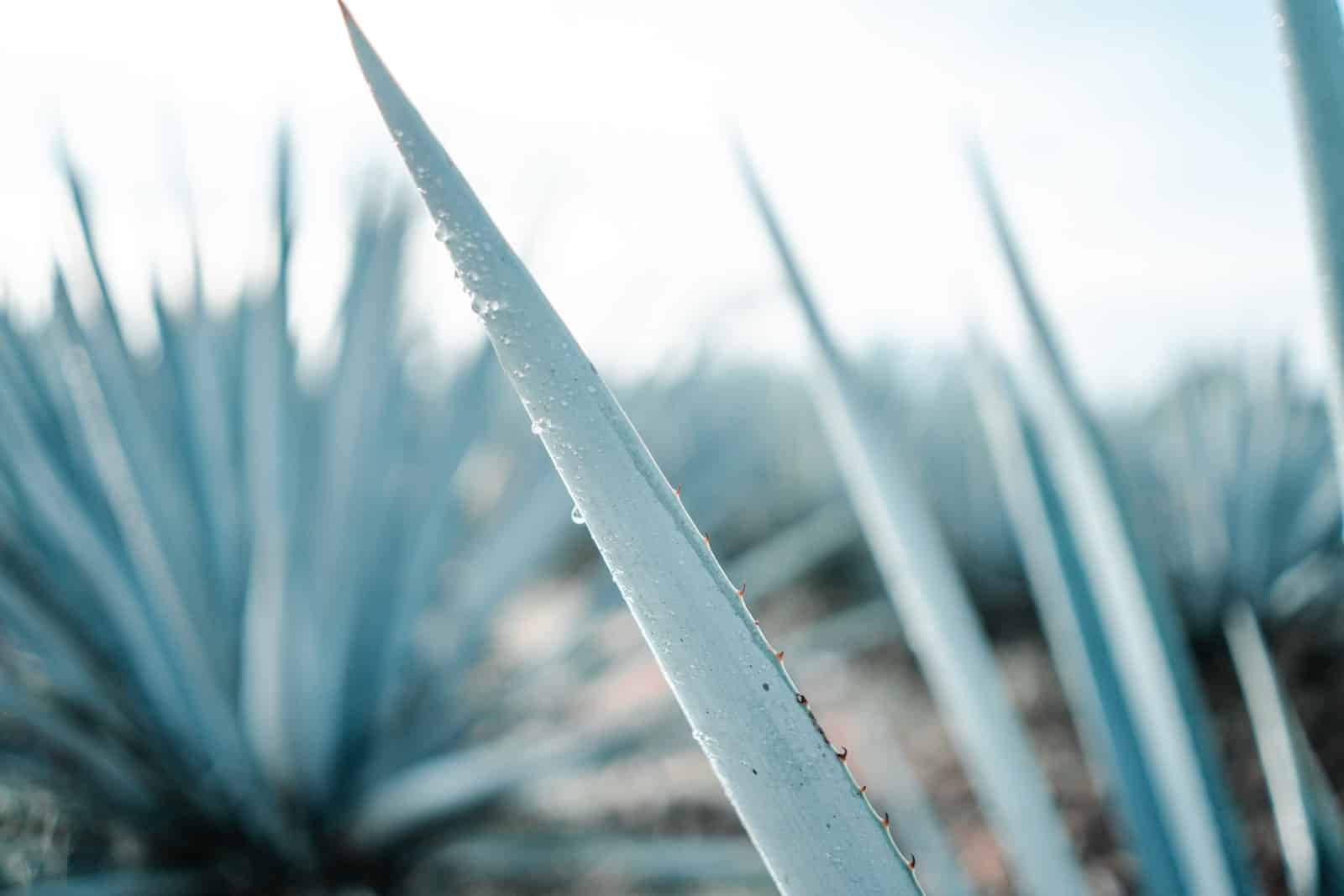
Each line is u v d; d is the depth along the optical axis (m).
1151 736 1.19
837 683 3.14
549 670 2.15
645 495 0.60
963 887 1.38
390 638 1.90
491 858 1.86
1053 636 1.28
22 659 1.71
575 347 0.60
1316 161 0.86
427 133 0.60
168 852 1.71
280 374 1.65
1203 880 1.14
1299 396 3.98
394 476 2.01
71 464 1.82
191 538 1.81
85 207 1.69
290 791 1.74
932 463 4.56
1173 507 3.90
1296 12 0.85
